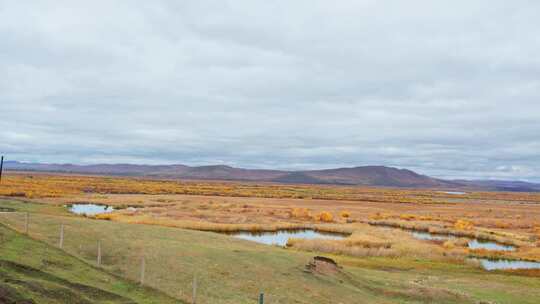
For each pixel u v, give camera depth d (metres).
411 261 47.56
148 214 75.38
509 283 37.91
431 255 50.22
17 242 29.09
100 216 66.56
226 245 41.84
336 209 109.12
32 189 104.19
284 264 34.81
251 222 74.25
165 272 29.34
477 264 46.84
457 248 56.22
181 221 68.06
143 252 33.56
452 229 77.19
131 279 26.95
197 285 27.64
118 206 89.38
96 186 149.12
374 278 36.41
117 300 22.02
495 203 175.25
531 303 31.36
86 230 39.44
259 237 63.00
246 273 31.31
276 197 153.38
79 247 32.97
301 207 110.62
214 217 77.56
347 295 29.97
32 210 63.53
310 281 31.66
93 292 22.28
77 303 19.88
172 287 26.58
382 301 29.72
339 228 71.88
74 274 25.12
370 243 55.59
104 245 34.53
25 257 25.69
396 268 43.53
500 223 87.12
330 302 27.77
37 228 37.56
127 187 155.75
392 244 55.88
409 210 115.94
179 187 185.25
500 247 61.84
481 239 69.94
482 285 36.66
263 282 29.84
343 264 42.97
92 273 26.48
